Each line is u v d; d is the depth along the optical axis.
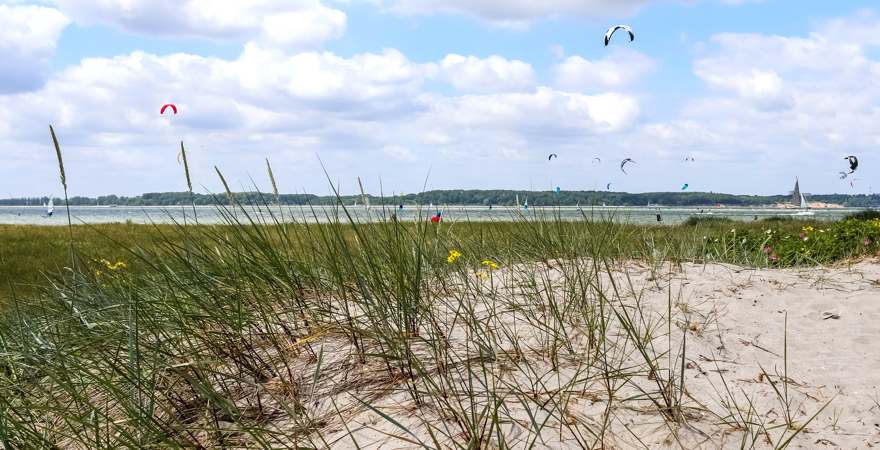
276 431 2.20
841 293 4.28
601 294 3.11
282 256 3.44
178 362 2.62
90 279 3.71
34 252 12.03
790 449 2.08
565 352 2.87
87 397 2.37
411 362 2.53
